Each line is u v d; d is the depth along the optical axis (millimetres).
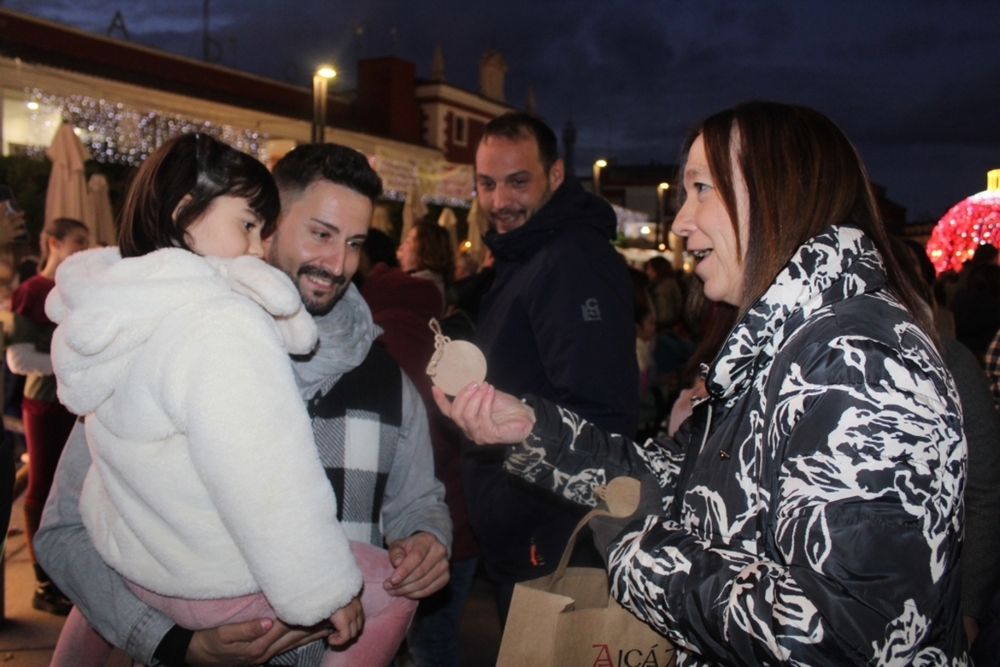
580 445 1559
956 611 1022
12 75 11969
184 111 14945
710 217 1269
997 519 2010
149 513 1194
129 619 1292
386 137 20969
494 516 2129
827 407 966
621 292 2123
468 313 3039
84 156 7109
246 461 1059
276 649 1261
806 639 901
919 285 1291
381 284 2617
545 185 2535
